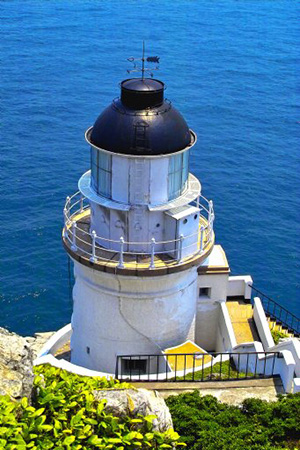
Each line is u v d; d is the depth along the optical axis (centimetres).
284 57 10038
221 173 6297
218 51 10181
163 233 2519
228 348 2844
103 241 2575
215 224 5422
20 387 1427
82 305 2714
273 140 7081
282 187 6091
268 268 4941
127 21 11938
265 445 1733
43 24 11544
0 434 1303
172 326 2673
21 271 4794
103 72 8894
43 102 7794
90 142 2480
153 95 2397
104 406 1494
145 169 2391
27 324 4319
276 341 2998
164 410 1611
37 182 5966
